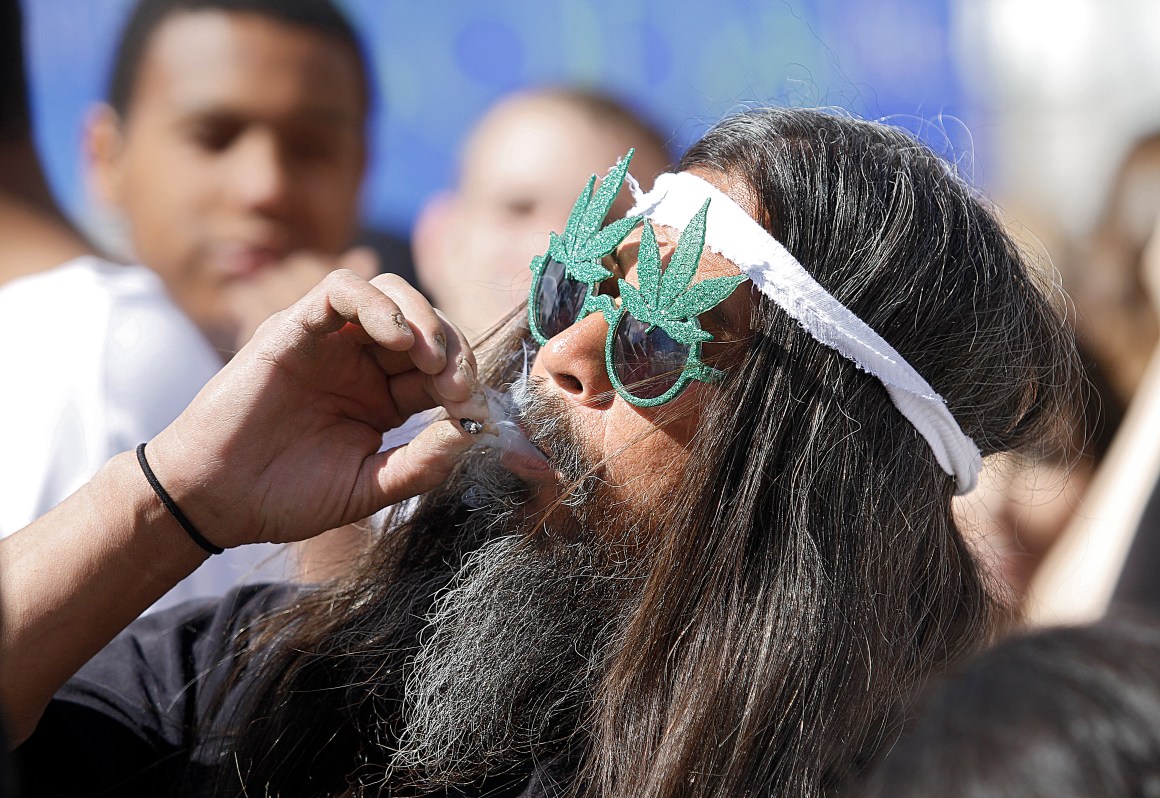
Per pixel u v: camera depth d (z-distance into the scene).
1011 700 1.15
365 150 4.22
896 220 2.29
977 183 2.76
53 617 2.06
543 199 4.06
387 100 4.25
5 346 3.46
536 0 4.37
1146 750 1.08
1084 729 1.09
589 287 2.29
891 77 4.73
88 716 2.32
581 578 2.28
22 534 2.11
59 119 3.94
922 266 2.28
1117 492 3.80
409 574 2.47
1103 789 1.06
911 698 2.14
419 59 4.28
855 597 2.21
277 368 2.12
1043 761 1.08
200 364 3.77
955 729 1.16
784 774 2.10
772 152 2.31
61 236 3.87
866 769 2.11
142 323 3.63
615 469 2.26
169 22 3.94
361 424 2.26
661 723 2.13
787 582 2.19
